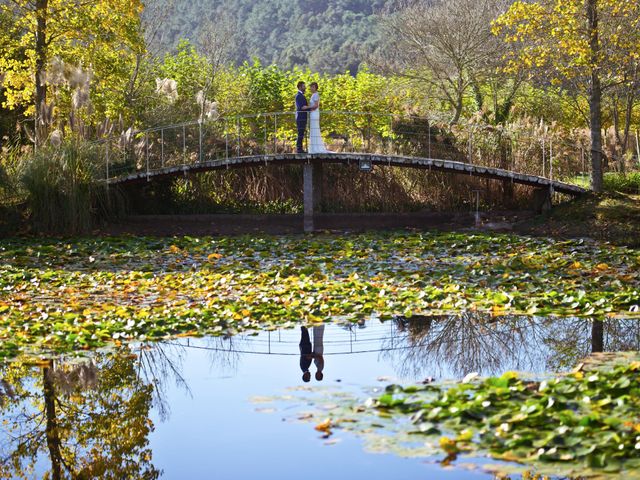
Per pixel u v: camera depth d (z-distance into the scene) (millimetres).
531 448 4875
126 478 4895
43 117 19500
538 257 13336
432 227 18953
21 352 7777
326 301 9805
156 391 6602
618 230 16938
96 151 18594
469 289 10477
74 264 13680
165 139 21250
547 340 8031
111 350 7859
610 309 9188
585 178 20812
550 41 18688
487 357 7383
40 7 21109
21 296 10359
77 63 22828
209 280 11453
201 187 20094
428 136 20219
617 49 18203
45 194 17484
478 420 5359
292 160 18516
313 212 19312
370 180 20125
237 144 20766
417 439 5113
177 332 8500
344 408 5801
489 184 20031
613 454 4699
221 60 32125
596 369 6516
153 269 12914
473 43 27859
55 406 6387
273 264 13172
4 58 22422
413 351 7699
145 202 19938
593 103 18938
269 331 8586
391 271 12164
